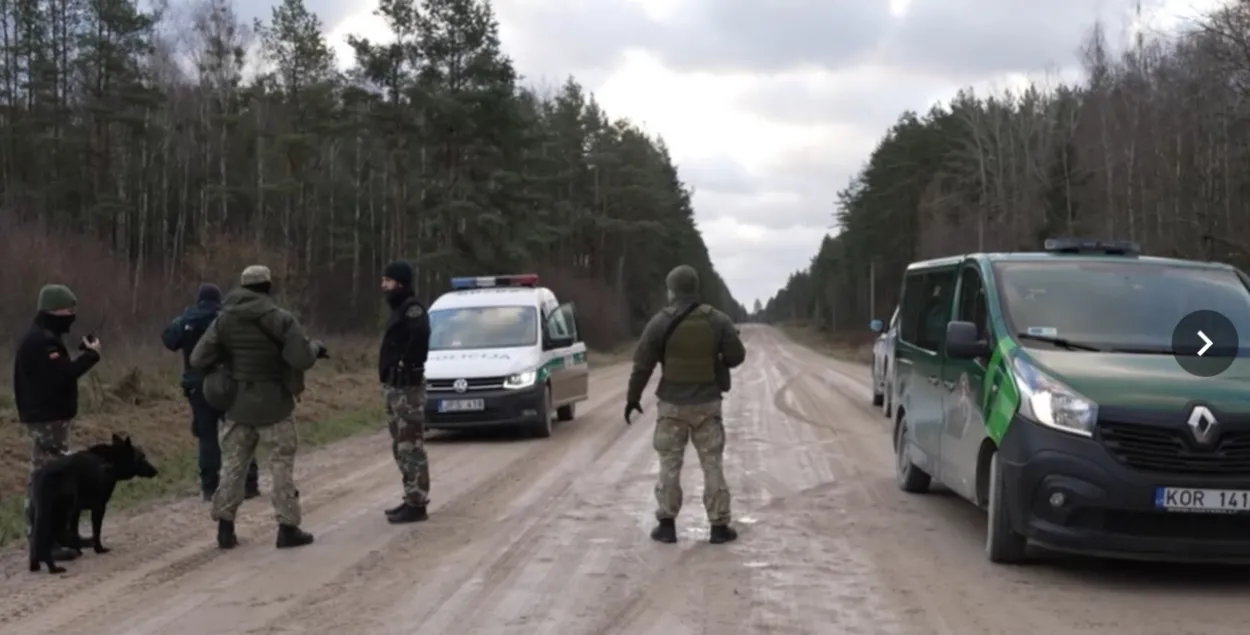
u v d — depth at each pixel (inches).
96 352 315.3
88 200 1894.7
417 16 1552.7
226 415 318.7
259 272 321.4
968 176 2288.4
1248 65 1013.2
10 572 292.2
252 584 274.5
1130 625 230.5
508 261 1658.5
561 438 585.6
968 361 313.9
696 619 238.4
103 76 1872.5
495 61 1560.0
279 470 317.7
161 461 487.2
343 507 383.9
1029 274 320.2
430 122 1535.4
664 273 3154.5
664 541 317.7
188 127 2027.6
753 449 532.1
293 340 313.0
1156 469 247.3
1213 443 245.0
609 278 2674.7
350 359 1033.5
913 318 401.4
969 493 308.7
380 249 2183.8
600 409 761.6
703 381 317.1
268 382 316.2
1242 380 261.4
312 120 2027.6
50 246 1167.0
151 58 1973.4
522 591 263.7
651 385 1052.5
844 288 3939.5
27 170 1889.8
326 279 2053.4
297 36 2124.8
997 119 2148.1
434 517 362.0
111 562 301.9
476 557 301.1
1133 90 1667.1
